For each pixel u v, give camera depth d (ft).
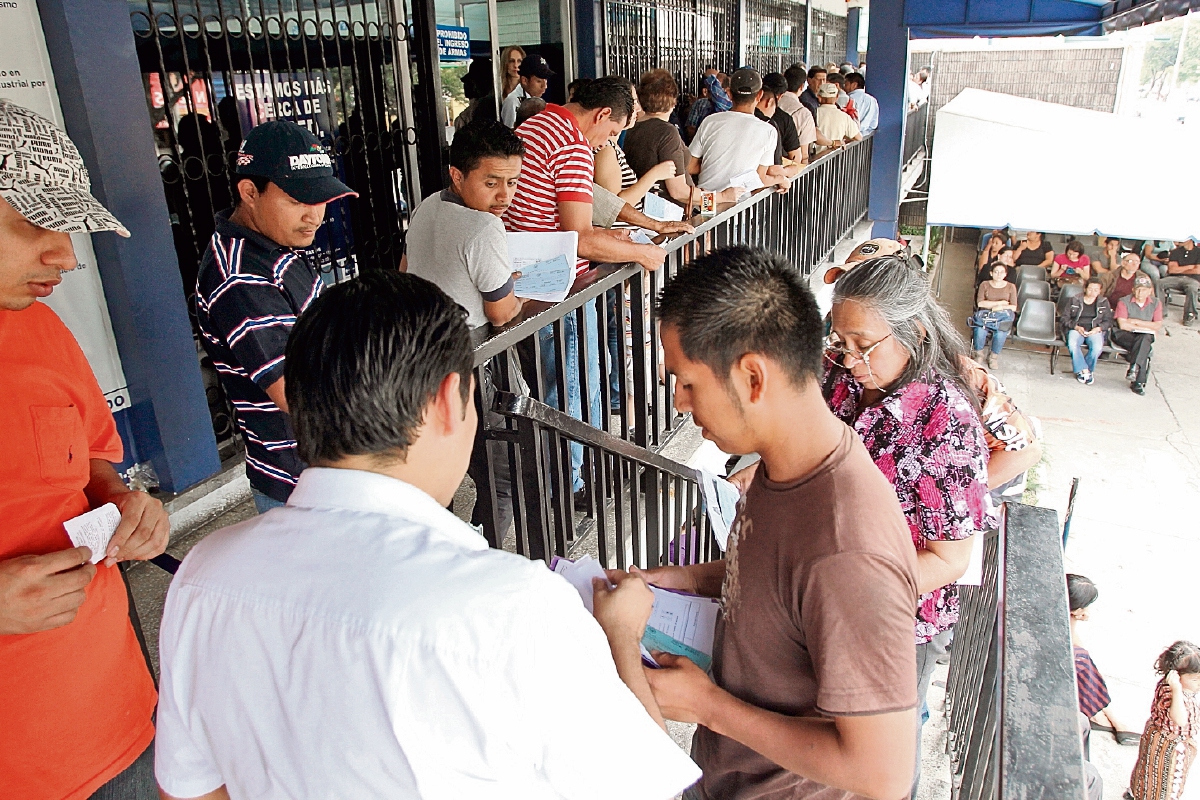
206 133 11.35
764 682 3.84
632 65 24.97
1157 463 32.30
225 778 3.18
